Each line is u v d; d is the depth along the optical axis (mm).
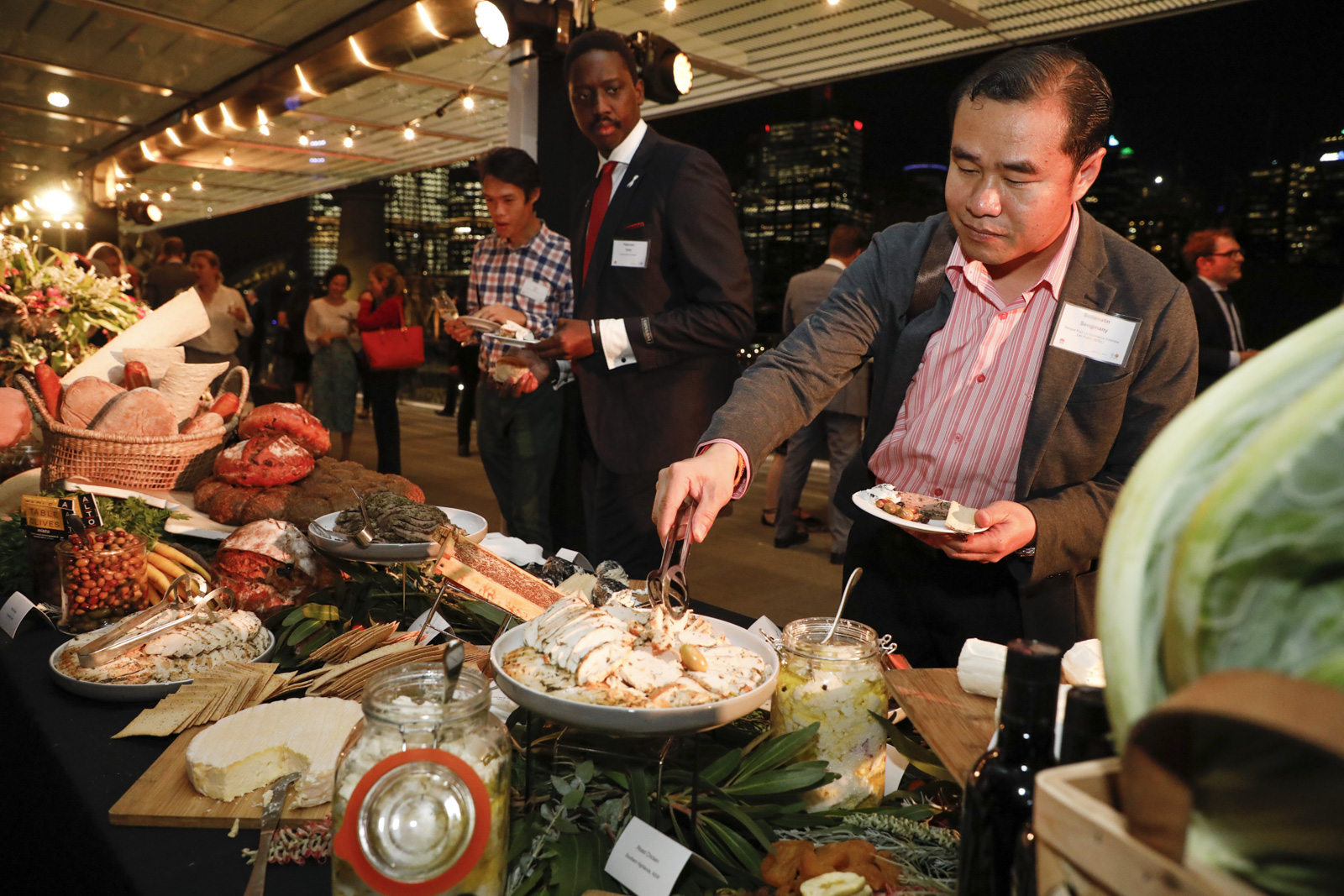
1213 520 292
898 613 1548
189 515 1739
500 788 680
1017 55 1111
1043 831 386
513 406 3049
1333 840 284
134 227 15188
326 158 8984
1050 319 1337
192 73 6605
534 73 4070
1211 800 311
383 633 1221
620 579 1392
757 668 899
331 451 7504
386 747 656
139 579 1437
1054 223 1157
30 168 10344
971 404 1413
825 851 722
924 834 771
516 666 877
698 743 963
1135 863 333
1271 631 301
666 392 2492
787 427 1327
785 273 5754
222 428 2012
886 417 1528
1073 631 1372
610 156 2572
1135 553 330
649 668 854
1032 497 1377
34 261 2906
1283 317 3699
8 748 1196
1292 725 241
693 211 2377
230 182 10789
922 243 1444
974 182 1154
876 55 4977
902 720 1045
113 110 7820
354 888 634
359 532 1355
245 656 1259
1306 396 279
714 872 749
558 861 764
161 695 1147
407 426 9555
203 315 2379
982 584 1451
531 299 3205
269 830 791
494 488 3303
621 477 2607
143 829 854
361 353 6742
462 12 4531
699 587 4035
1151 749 309
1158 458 332
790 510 4750
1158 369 1287
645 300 2492
